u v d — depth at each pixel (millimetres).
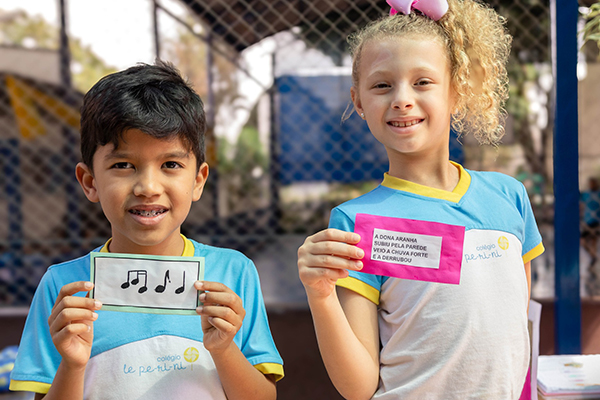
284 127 5902
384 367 1065
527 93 5320
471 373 1009
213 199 6250
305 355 2619
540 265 3715
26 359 1034
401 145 1049
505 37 1305
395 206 1098
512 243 1104
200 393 1031
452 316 1017
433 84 1042
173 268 988
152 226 972
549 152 5430
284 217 6426
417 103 1034
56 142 4352
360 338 1050
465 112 1230
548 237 4293
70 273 1097
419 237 992
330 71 5613
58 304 900
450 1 1152
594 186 4598
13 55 4262
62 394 920
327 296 990
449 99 1111
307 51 5492
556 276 1891
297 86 5734
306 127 5848
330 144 5816
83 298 907
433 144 1096
